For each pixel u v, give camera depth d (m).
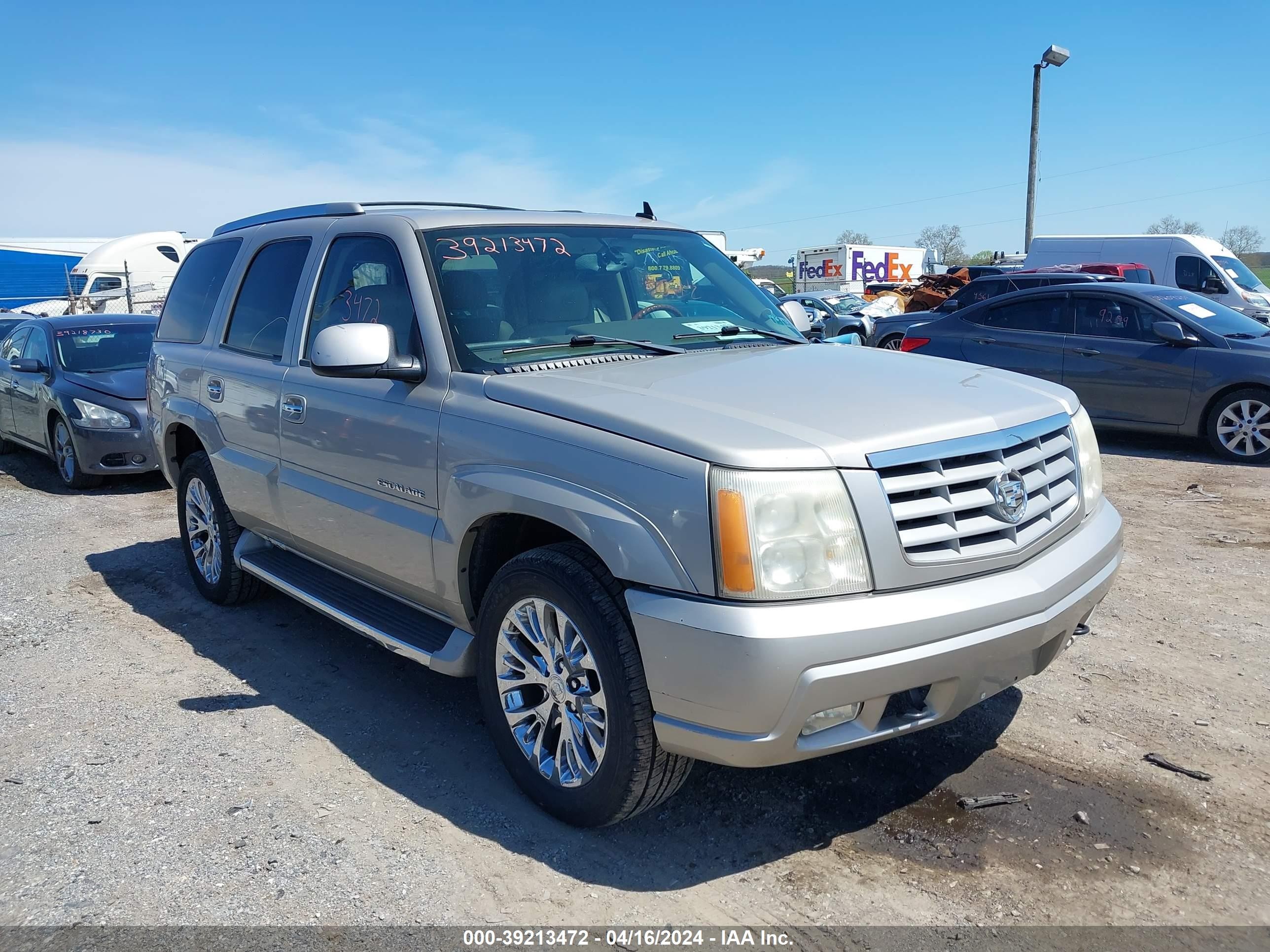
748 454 2.62
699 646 2.60
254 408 4.52
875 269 40.53
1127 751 3.56
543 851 3.05
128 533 7.26
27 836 3.18
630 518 2.76
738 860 2.99
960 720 3.83
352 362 3.38
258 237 4.95
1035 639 2.90
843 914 2.72
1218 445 9.03
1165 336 9.21
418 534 3.52
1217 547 6.06
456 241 3.86
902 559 2.70
